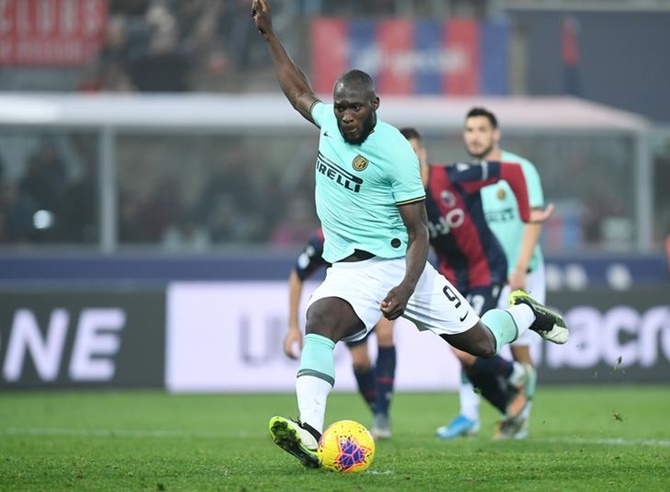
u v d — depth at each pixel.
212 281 67.88
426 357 55.44
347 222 22.77
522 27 77.25
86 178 69.88
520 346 34.25
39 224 69.25
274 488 20.44
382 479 21.75
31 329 54.41
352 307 22.66
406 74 76.19
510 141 72.50
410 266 22.11
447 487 20.83
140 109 70.75
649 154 73.50
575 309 56.50
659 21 80.06
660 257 70.31
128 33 75.00
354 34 76.00
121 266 67.50
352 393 54.97
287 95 24.02
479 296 33.31
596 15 79.19
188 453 29.62
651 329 57.03
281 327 55.75
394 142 22.09
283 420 21.27
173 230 70.75
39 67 73.94
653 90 80.00
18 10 73.69
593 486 21.27
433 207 32.78
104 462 26.61
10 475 23.47
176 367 55.25
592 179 73.31
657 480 22.20
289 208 71.94
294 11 76.88
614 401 49.78
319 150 22.97
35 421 42.50
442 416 44.72
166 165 70.69
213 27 75.81
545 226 72.62
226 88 75.75
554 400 50.28
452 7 78.50
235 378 55.34
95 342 54.94
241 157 71.44
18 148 69.19
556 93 77.88
